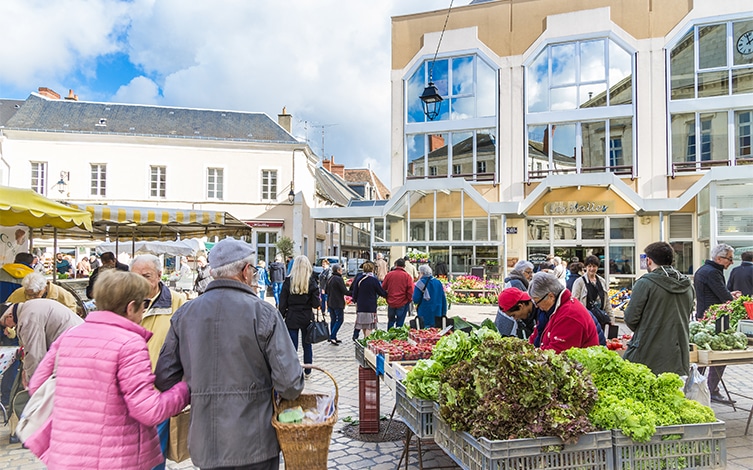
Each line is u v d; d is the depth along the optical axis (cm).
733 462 433
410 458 456
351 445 491
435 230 2027
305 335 763
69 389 249
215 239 2684
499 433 282
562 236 2022
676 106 1938
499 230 2067
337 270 1091
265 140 3023
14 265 720
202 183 2958
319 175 3919
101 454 243
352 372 817
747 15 1867
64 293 616
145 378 252
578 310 408
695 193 1716
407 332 563
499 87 2152
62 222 749
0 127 2755
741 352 491
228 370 256
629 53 2000
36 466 451
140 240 1930
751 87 1869
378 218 2136
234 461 249
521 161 2108
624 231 1956
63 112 3042
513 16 2150
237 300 266
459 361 336
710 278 652
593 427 288
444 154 2239
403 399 388
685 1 1942
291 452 258
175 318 273
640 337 442
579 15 2055
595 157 2034
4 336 569
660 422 303
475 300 1820
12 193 637
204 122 3197
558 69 2089
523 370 292
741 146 1881
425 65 2278
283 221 3014
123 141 2884
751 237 1661
